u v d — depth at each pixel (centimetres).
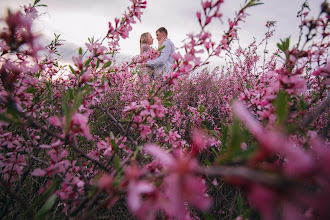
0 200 160
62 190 106
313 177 37
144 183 52
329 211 31
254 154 44
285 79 103
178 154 134
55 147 104
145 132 141
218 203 182
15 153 139
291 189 34
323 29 138
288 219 39
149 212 56
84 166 161
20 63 124
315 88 189
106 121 286
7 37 74
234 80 365
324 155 35
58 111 202
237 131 52
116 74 271
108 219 166
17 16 73
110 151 129
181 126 302
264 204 36
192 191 48
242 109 47
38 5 149
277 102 72
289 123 104
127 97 320
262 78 193
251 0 134
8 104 84
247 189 42
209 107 365
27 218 147
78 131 82
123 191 60
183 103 404
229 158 55
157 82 354
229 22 141
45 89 210
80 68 130
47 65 200
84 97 136
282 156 88
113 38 168
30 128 169
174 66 139
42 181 189
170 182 51
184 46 124
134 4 166
